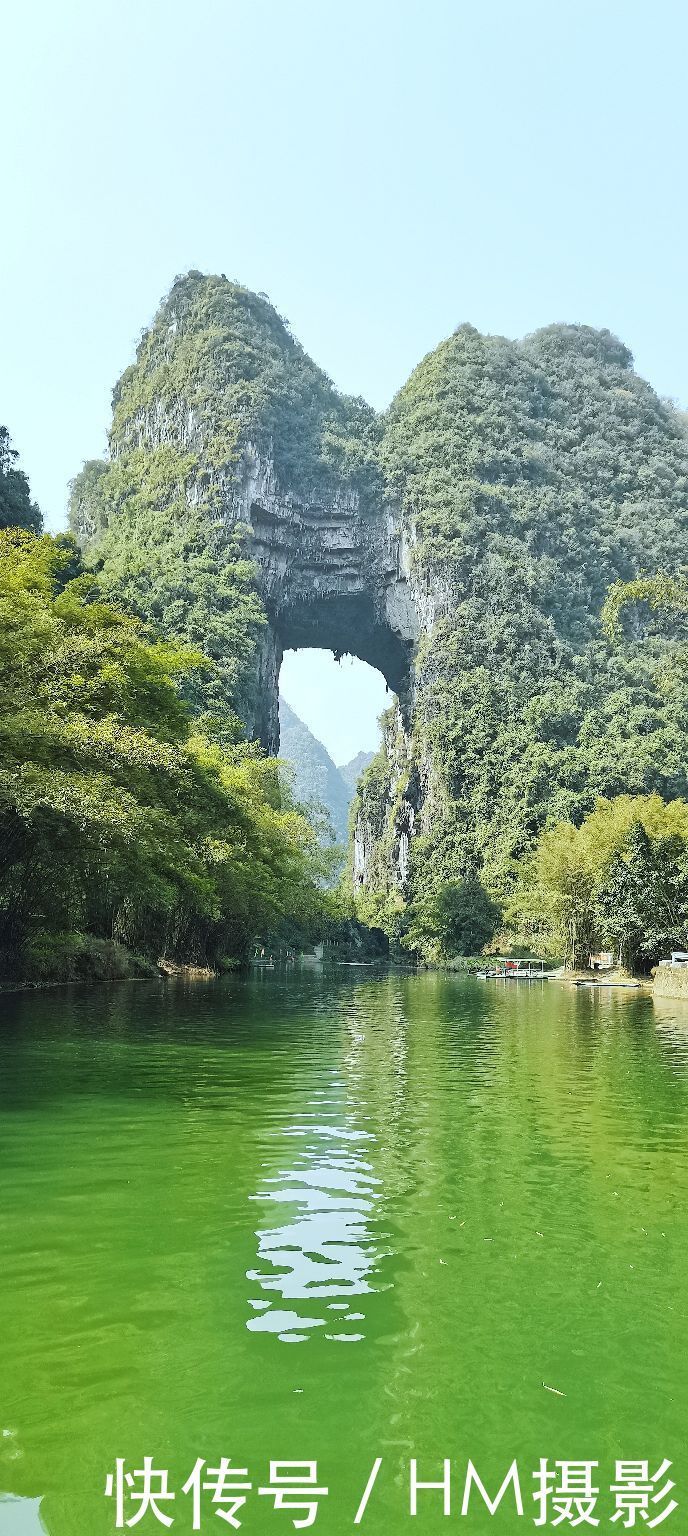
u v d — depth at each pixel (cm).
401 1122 1123
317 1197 790
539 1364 503
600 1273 632
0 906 2775
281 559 15788
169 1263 630
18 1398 458
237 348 16438
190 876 2994
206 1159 903
